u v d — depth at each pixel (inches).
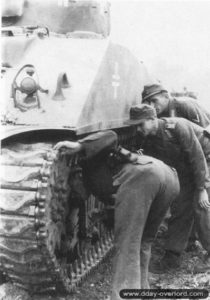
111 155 197.6
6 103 192.2
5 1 257.6
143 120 220.5
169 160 242.1
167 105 268.2
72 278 216.1
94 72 210.5
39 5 267.4
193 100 294.5
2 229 173.9
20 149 184.7
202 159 235.0
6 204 171.2
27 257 182.2
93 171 205.0
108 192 204.4
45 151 179.3
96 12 273.6
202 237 249.6
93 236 258.8
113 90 235.0
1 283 209.3
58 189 185.0
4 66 213.5
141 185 184.4
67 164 193.5
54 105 190.9
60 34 261.4
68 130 183.0
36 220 171.2
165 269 255.0
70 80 203.8
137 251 185.6
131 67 272.8
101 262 258.1
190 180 250.4
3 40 220.2
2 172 173.6
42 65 211.9
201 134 265.3
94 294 216.7
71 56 219.5
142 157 193.3
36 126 182.2
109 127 227.1
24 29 238.8
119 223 186.2
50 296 210.4
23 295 203.5
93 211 249.8
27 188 171.6
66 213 207.0
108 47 230.8
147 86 264.1
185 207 253.0
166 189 193.5
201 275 246.7
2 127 179.9
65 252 204.7
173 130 232.7
